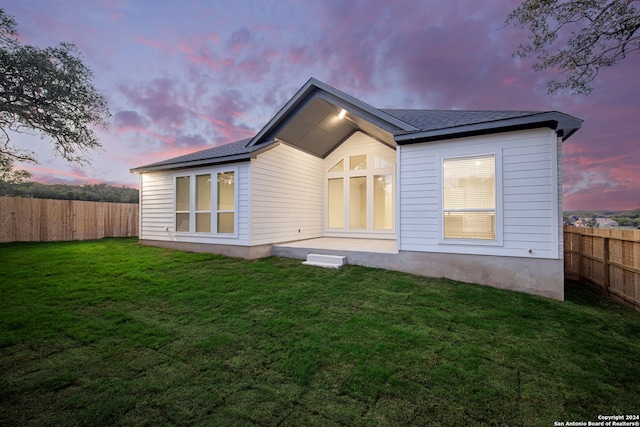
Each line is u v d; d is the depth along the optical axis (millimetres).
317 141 10188
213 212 8727
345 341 3332
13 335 3340
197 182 9188
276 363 2842
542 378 2637
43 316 3916
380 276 6258
